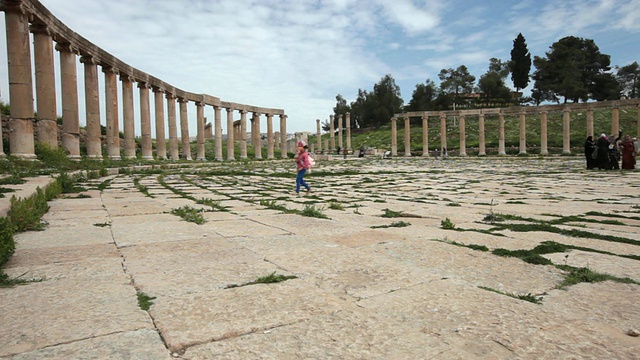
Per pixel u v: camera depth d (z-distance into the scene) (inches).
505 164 1300.4
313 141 4564.5
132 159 1163.3
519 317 107.7
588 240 210.7
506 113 2098.9
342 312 111.9
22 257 175.9
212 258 174.2
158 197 456.8
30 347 90.1
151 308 114.7
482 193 491.8
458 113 2185.0
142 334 97.5
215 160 1718.8
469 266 159.8
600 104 1908.2
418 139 3193.9
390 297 124.3
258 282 139.3
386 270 154.0
